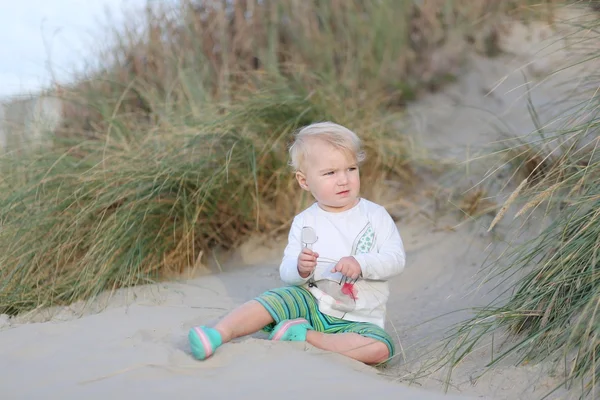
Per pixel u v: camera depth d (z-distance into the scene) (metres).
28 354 2.81
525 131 4.58
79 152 4.88
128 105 5.62
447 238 4.29
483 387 2.50
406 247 4.33
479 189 4.43
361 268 2.90
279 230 4.72
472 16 5.82
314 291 3.00
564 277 2.63
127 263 4.04
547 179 3.53
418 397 2.29
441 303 3.69
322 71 5.55
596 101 3.47
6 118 5.45
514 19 5.68
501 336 2.88
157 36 6.17
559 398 2.32
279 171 4.66
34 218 4.12
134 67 6.07
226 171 4.28
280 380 2.41
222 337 2.72
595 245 2.63
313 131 3.12
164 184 4.25
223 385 2.39
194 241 4.44
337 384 2.38
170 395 2.31
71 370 2.58
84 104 5.57
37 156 4.71
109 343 2.88
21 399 2.34
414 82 5.61
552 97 4.76
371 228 3.10
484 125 4.97
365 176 4.82
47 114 5.56
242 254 4.59
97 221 4.16
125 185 4.23
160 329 3.08
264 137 4.70
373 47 5.79
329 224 3.11
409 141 4.96
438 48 5.80
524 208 2.81
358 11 6.09
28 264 4.00
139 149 4.59
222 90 5.43
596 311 2.47
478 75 5.52
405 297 3.85
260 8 6.12
